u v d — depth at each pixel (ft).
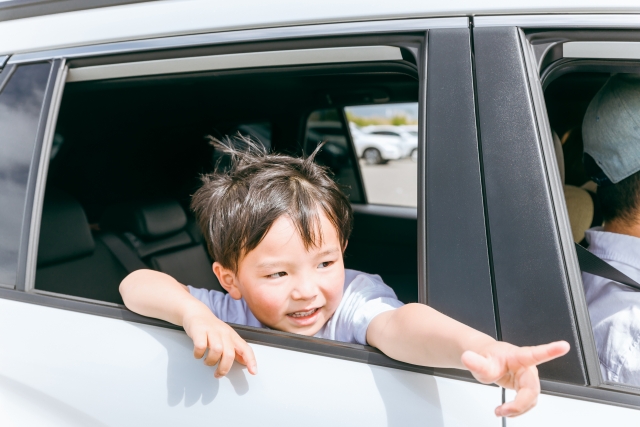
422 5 3.67
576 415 2.88
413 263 8.37
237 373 3.42
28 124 4.54
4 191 4.51
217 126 7.32
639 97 4.24
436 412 3.01
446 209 3.24
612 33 3.41
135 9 4.43
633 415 2.87
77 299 4.14
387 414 3.06
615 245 4.33
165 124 6.87
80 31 4.52
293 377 3.30
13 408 3.93
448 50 3.50
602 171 4.47
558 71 3.59
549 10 3.48
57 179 6.33
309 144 8.71
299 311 3.99
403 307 3.45
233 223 4.04
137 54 4.30
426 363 3.10
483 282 3.10
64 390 3.76
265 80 6.44
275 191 4.03
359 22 3.77
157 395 3.51
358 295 4.33
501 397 3.00
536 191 3.13
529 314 3.00
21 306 4.17
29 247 4.31
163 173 7.32
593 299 4.19
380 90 7.51
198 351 3.29
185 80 4.66
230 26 4.07
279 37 3.93
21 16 4.89
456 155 3.30
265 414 3.23
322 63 3.96
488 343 2.69
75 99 5.54
